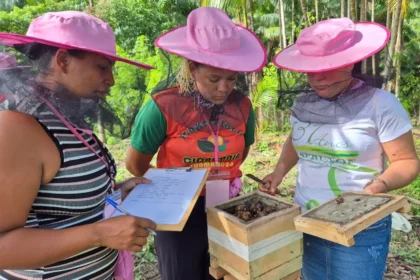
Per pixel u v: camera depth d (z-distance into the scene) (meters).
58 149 1.20
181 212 1.40
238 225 1.49
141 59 8.95
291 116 2.09
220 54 1.74
